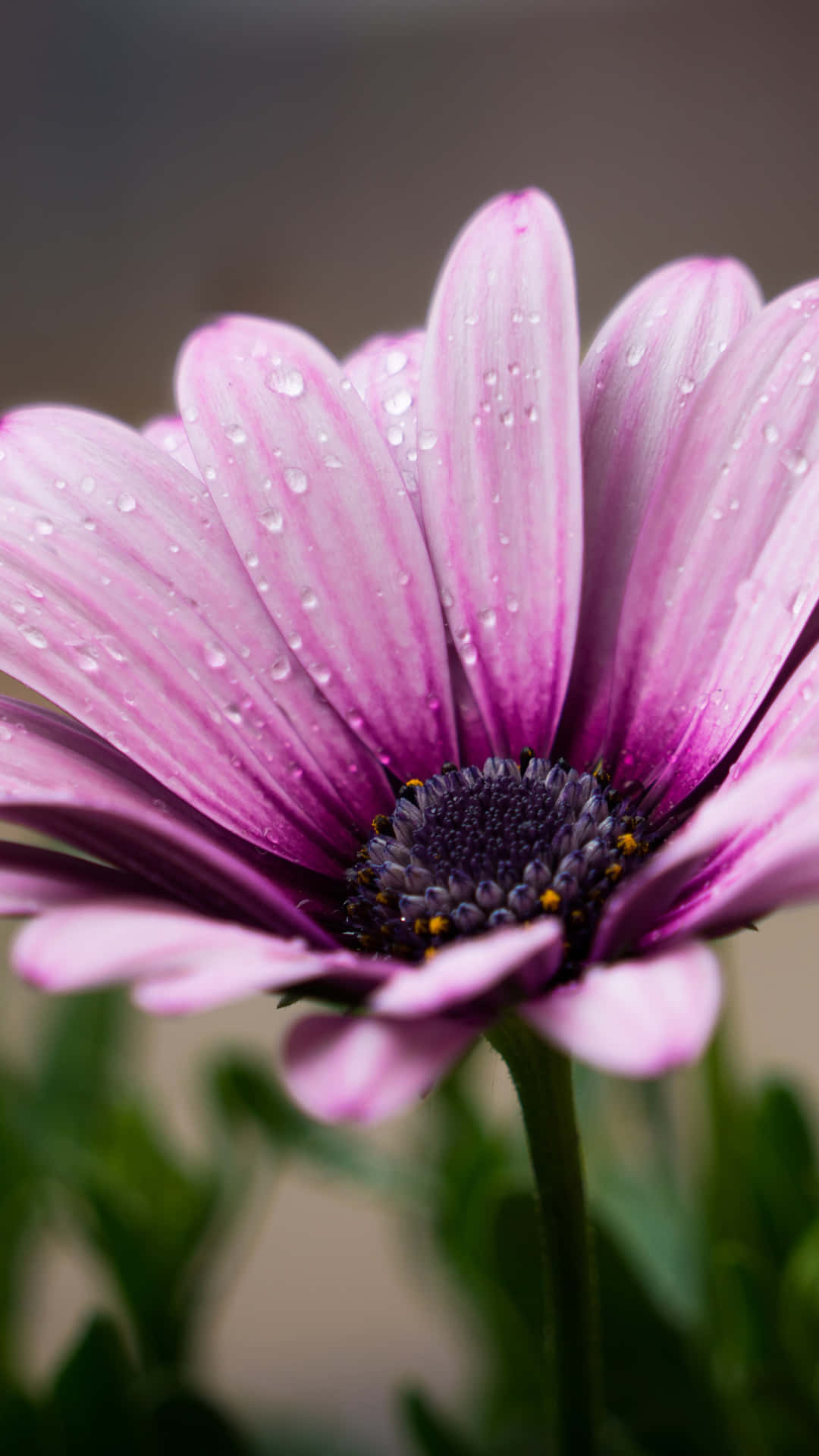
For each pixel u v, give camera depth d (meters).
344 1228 0.31
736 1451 0.19
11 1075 0.21
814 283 0.18
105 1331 0.19
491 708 0.19
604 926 0.17
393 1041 0.16
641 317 0.19
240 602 0.19
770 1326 0.20
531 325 0.19
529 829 0.19
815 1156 0.20
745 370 0.18
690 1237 0.21
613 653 0.19
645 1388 0.19
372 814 0.19
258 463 0.19
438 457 0.19
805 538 0.18
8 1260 0.21
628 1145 0.22
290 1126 0.21
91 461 0.19
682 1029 0.16
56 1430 0.19
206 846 0.17
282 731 0.19
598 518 0.19
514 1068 0.18
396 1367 0.26
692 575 0.19
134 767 0.18
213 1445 0.19
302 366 0.19
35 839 0.30
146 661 0.18
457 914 0.18
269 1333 0.27
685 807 0.19
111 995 0.22
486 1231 0.19
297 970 0.16
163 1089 0.31
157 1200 0.21
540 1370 0.20
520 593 0.19
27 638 0.18
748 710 0.18
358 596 0.19
